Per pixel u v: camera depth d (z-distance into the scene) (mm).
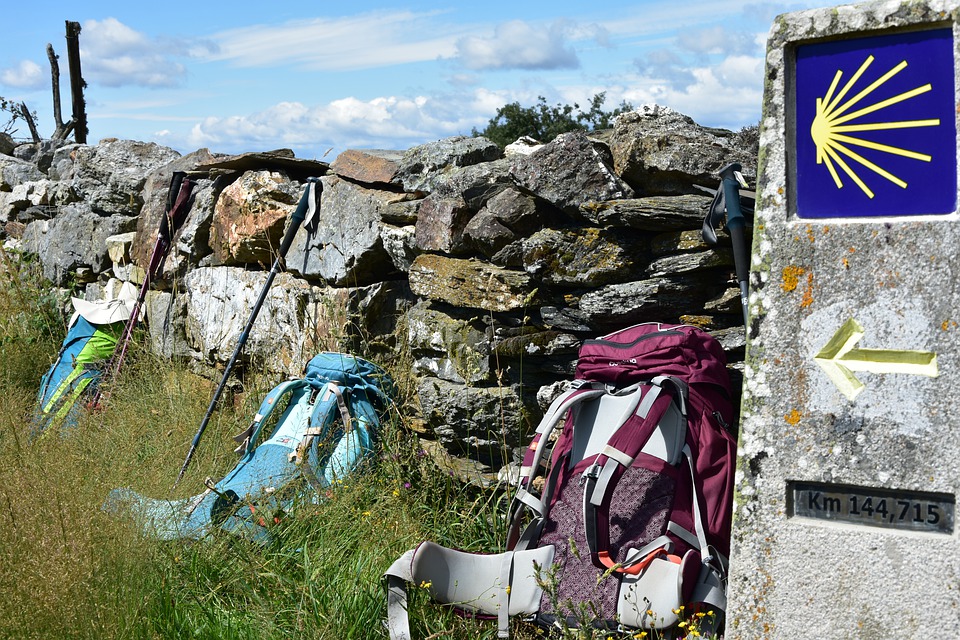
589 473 3057
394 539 3727
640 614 2828
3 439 4695
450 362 4277
